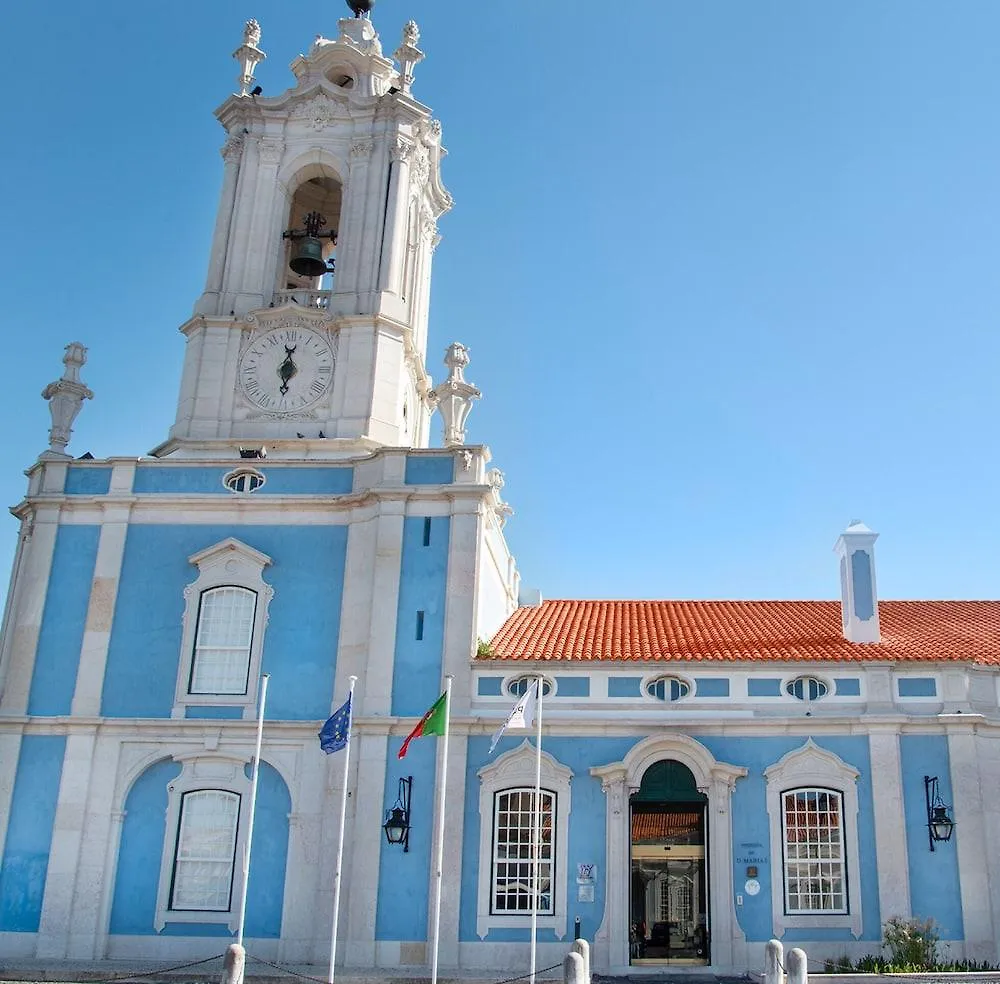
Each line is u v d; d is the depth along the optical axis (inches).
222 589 1210.0
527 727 1058.7
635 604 1450.5
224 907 1114.1
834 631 1273.4
